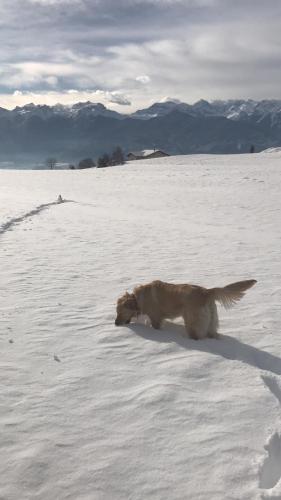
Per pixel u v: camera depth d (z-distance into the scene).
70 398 3.82
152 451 3.30
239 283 4.61
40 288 6.27
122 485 3.08
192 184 25.70
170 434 3.44
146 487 3.06
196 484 3.07
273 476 3.26
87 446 3.35
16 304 5.66
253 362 4.39
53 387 3.96
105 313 5.44
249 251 8.75
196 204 18.33
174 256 8.23
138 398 3.81
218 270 7.28
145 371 4.20
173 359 4.40
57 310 5.50
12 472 3.16
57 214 14.15
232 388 3.95
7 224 11.53
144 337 4.84
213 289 4.73
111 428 3.50
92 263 7.65
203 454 3.27
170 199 20.02
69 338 4.79
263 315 5.41
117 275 6.94
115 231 11.06
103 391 3.91
